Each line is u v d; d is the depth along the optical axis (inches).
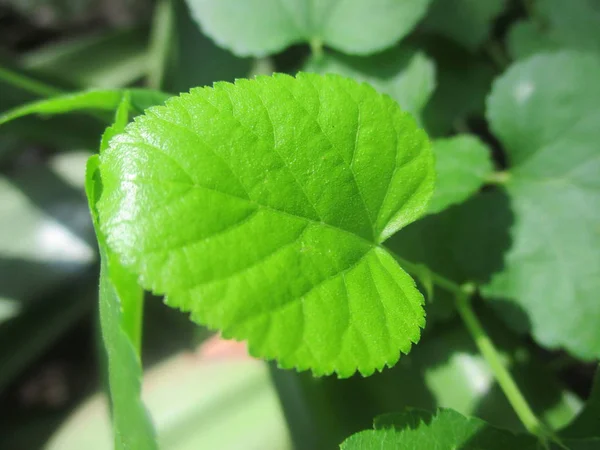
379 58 6.4
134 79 9.0
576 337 5.6
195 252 3.0
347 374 3.2
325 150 3.5
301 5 6.2
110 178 3.0
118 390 3.4
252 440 6.2
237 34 6.3
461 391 6.0
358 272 3.5
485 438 4.2
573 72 6.1
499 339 6.2
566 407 5.9
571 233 5.8
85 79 8.9
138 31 9.4
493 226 6.0
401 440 3.9
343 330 3.3
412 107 6.2
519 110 6.2
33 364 9.4
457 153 5.7
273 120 3.4
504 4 7.3
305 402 6.1
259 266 3.1
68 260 7.8
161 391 6.8
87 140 8.4
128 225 2.9
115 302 3.2
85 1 10.6
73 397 9.2
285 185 3.3
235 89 3.4
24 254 7.7
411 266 4.5
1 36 10.8
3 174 8.3
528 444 4.5
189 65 8.1
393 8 6.1
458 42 7.4
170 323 7.8
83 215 8.1
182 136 3.1
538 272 5.8
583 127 6.0
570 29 7.5
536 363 6.2
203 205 3.1
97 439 7.2
